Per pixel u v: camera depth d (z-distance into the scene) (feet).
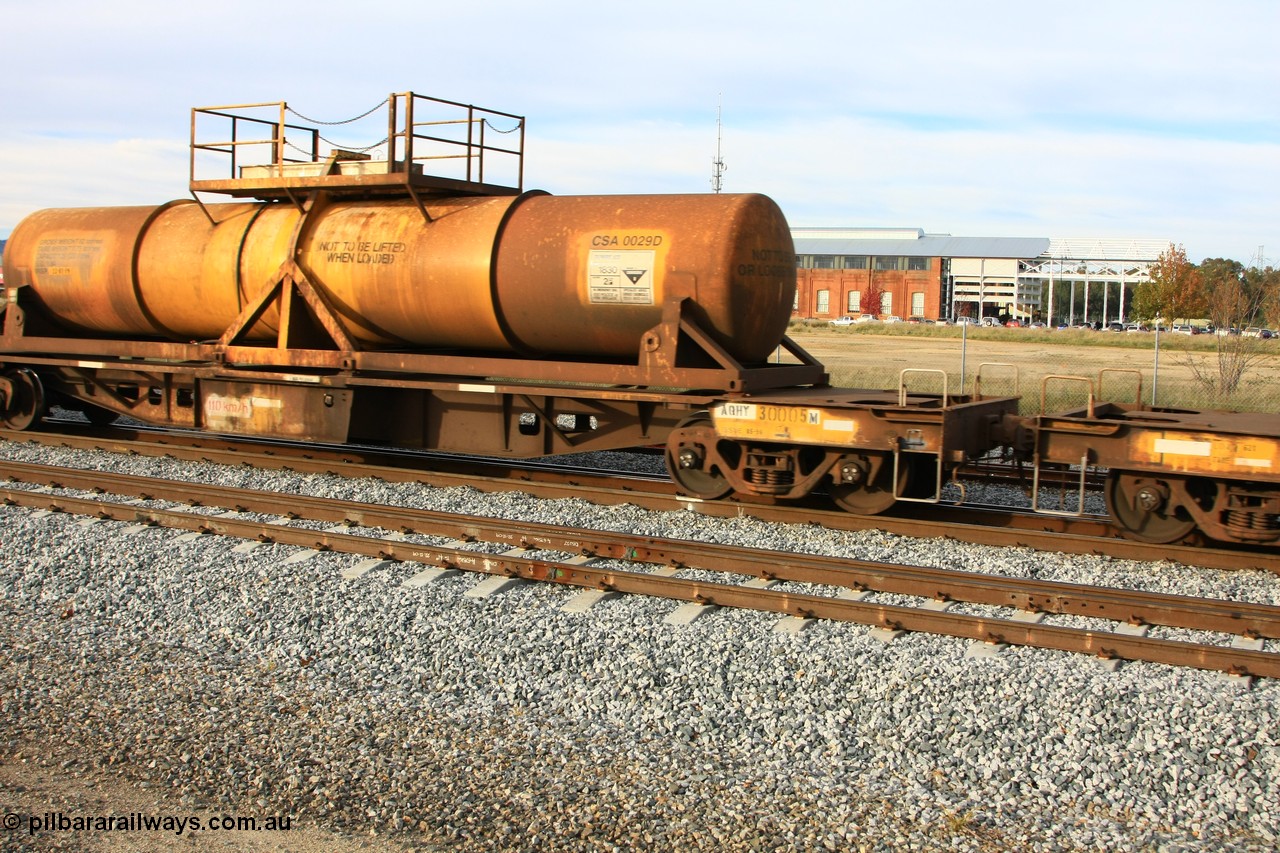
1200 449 29.78
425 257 41.04
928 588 26.20
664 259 36.78
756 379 36.86
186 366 47.32
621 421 39.52
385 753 19.07
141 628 25.35
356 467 43.34
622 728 20.08
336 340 43.01
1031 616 24.95
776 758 18.92
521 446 41.57
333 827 16.78
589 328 39.09
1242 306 107.14
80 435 55.06
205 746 19.33
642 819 16.81
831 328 217.77
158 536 32.19
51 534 32.63
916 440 32.37
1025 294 341.62
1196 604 24.47
